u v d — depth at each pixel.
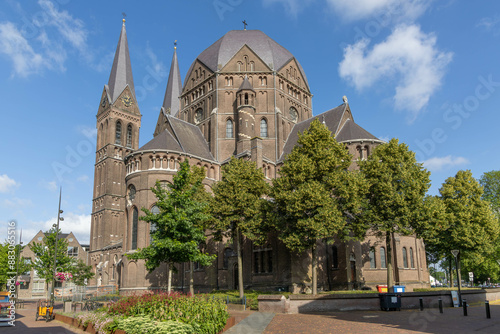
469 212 52.88
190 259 32.94
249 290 47.03
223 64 72.00
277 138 68.00
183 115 78.38
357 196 39.12
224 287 54.06
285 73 74.00
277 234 47.81
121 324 18.33
